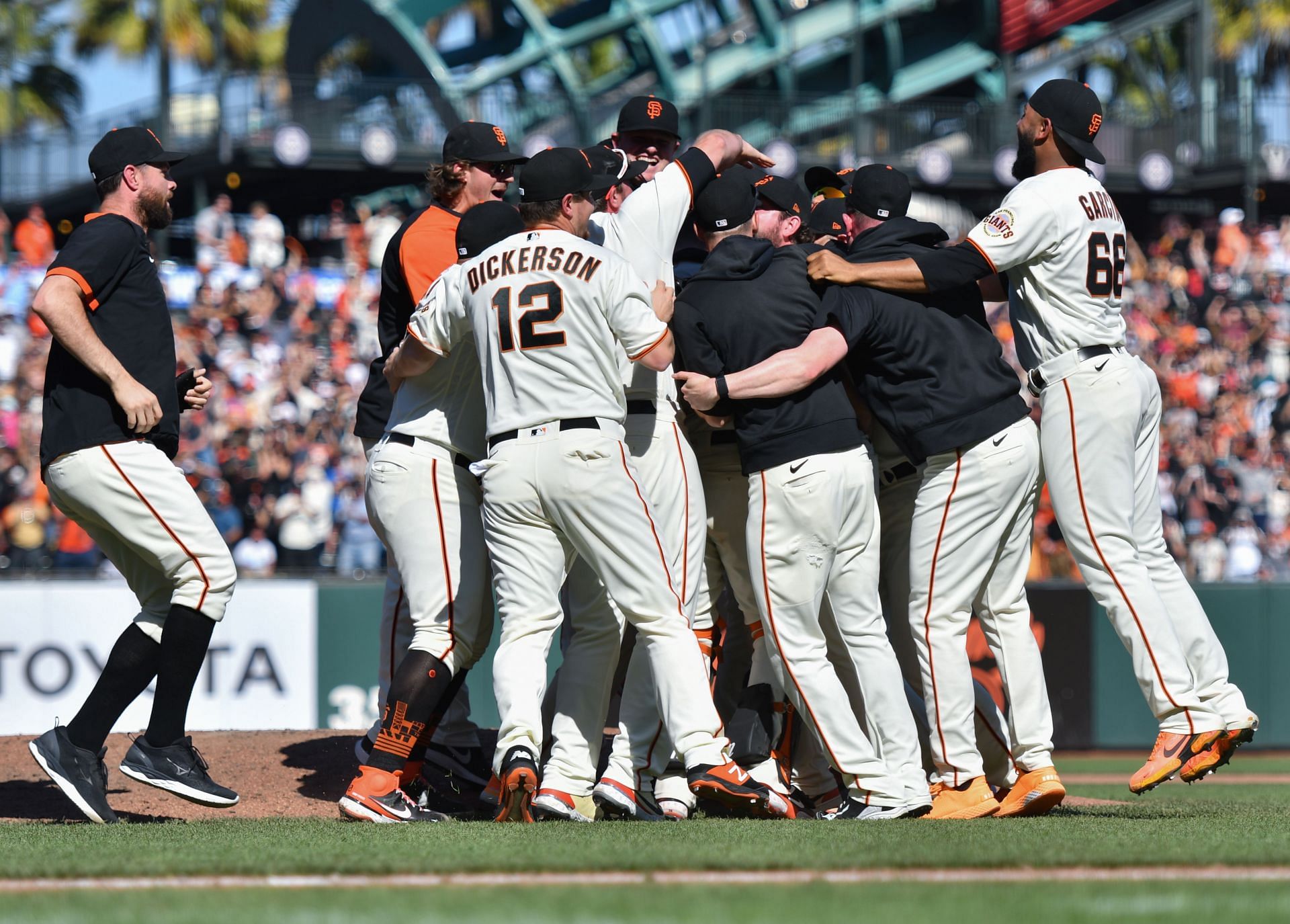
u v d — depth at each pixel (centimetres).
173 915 1105
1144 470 1986
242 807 2159
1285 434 6750
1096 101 1939
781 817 1991
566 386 1762
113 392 1825
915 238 1959
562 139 8088
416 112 7669
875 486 1947
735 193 1969
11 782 2273
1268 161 8275
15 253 6806
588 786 1903
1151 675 1888
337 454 5594
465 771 2244
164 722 1881
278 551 5144
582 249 1778
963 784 1938
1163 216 8825
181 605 1875
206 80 7450
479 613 1923
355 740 2606
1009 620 1989
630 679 1962
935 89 9275
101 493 1842
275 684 3956
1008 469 1900
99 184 1919
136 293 1878
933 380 1895
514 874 1311
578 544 1780
